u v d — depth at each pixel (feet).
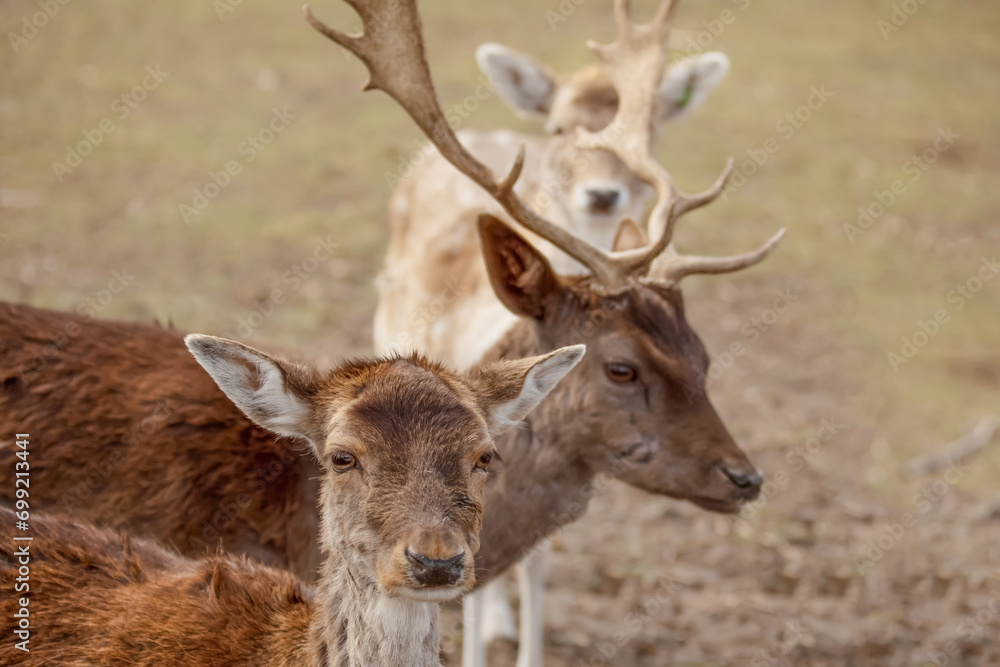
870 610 49.57
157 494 33.47
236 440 33.86
